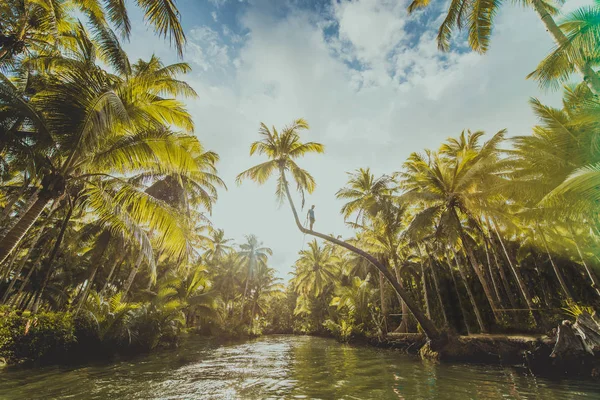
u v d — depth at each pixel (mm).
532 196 11422
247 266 37125
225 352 17156
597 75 8430
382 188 21219
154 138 7895
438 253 20766
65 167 6957
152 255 8906
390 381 8297
